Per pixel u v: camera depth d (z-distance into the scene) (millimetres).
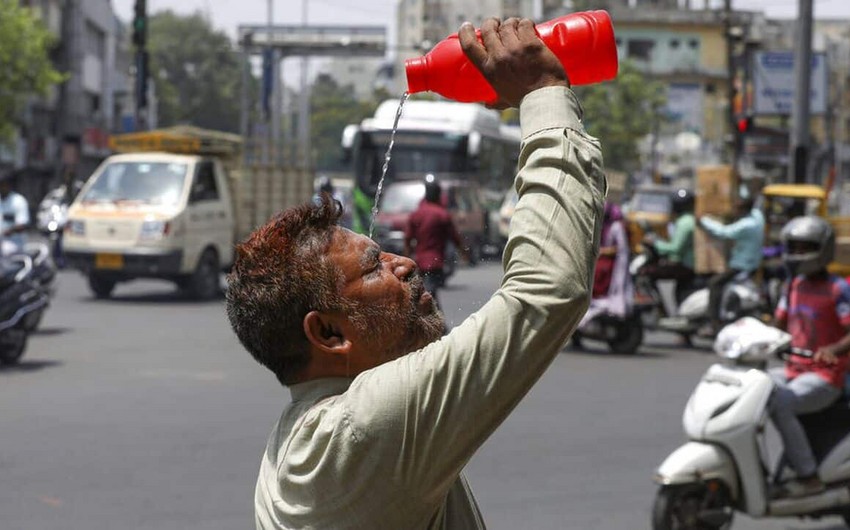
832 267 19250
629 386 12664
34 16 45438
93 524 7012
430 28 56562
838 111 95125
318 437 2006
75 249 20250
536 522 7266
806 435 7340
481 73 2082
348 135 32625
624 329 15586
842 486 7199
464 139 32469
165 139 21547
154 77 96438
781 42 95625
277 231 2141
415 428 1935
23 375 12547
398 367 1975
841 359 7180
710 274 16828
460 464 1960
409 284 2160
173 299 21250
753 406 6969
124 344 15008
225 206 21547
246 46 55500
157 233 19922
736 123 30797
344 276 2104
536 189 1972
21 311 13133
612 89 73688
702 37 86938
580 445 9484
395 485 1958
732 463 6965
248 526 7020
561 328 1920
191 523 7062
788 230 7430
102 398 11195
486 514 7422
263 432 9688
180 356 14000
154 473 8266
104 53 76812
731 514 7078
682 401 11742
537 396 11867
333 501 1997
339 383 2125
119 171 20719
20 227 18406
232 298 2166
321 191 2189
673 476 6832
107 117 76562
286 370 2152
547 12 85500
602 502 7770
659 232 36000
